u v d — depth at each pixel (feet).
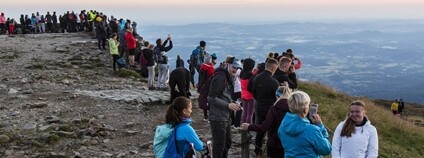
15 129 43.55
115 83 68.64
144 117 49.88
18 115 49.11
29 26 149.69
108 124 46.47
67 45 107.86
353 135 24.20
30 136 40.98
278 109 26.05
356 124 24.50
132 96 58.13
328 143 22.16
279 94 26.76
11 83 66.64
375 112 85.76
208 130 44.29
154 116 50.60
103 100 56.24
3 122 46.21
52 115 49.32
